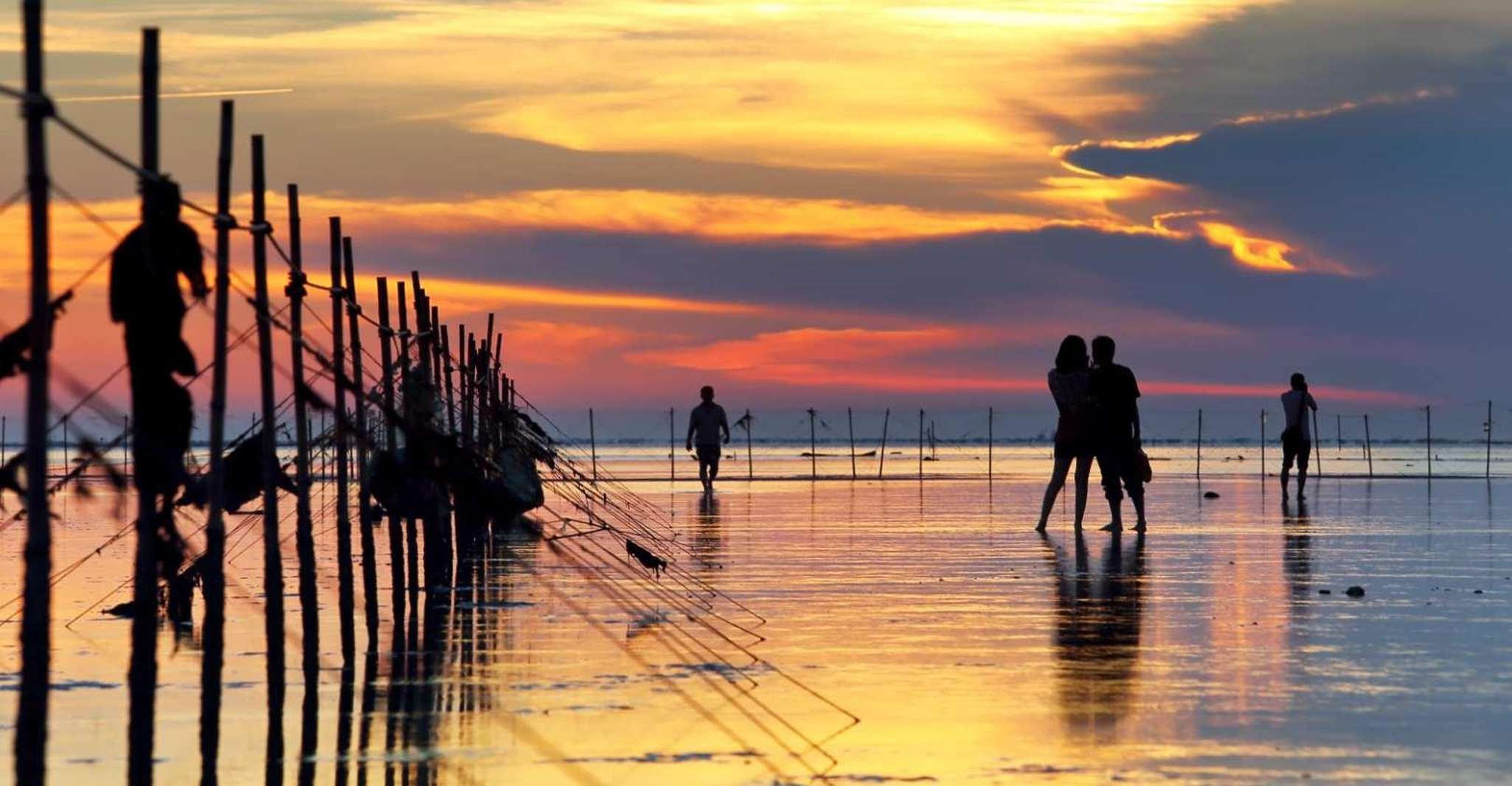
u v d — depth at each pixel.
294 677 18.89
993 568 30.48
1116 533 38.41
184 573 23.92
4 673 19.41
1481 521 43.75
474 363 39.28
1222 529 40.47
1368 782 13.50
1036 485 68.50
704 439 59.28
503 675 18.97
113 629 23.30
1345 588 27.00
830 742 15.18
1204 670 18.95
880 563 31.81
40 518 11.16
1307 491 61.75
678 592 26.91
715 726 15.91
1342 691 17.55
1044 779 13.63
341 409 21.88
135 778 13.77
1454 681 18.16
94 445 14.00
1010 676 18.61
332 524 43.62
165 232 14.16
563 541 36.97
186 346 14.35
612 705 17.05
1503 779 13.58
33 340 11.06
